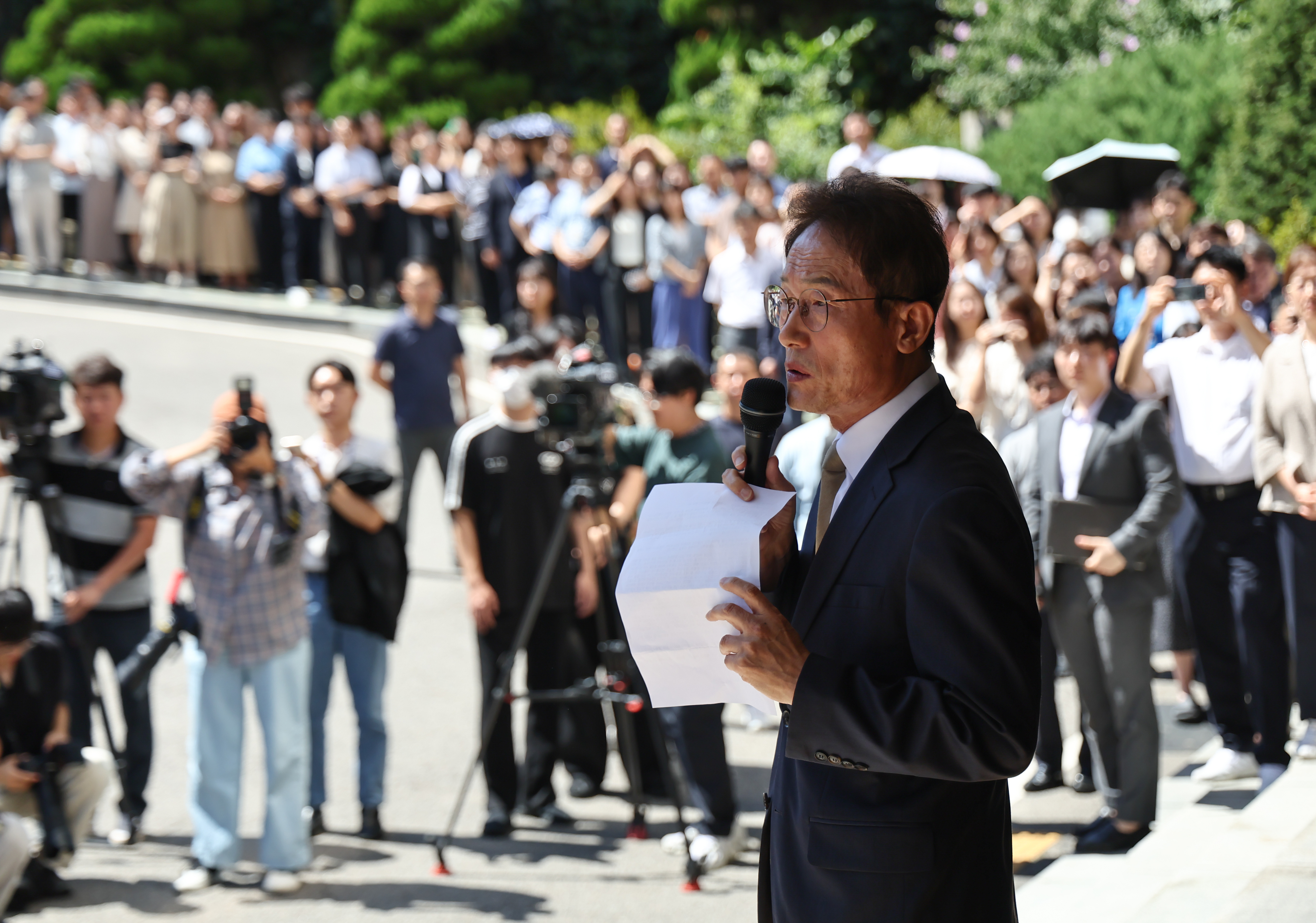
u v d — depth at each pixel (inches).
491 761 426.9
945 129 1205.1
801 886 169.0
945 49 1216.2
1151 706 381.1
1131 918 299.7
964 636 154.9
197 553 384.2
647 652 171.8
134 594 433.4
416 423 673.6
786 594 185.0
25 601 373.4
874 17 1384.1
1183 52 929.5
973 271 693.9
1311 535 400.5
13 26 1822.1
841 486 179.3
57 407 407.2
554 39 1659.7
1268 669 414.3
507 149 1025.5
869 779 164.4
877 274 165.9
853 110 1337.4
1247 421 419.5
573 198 964.6
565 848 415.8
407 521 684.7
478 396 984.9
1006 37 1146.7
